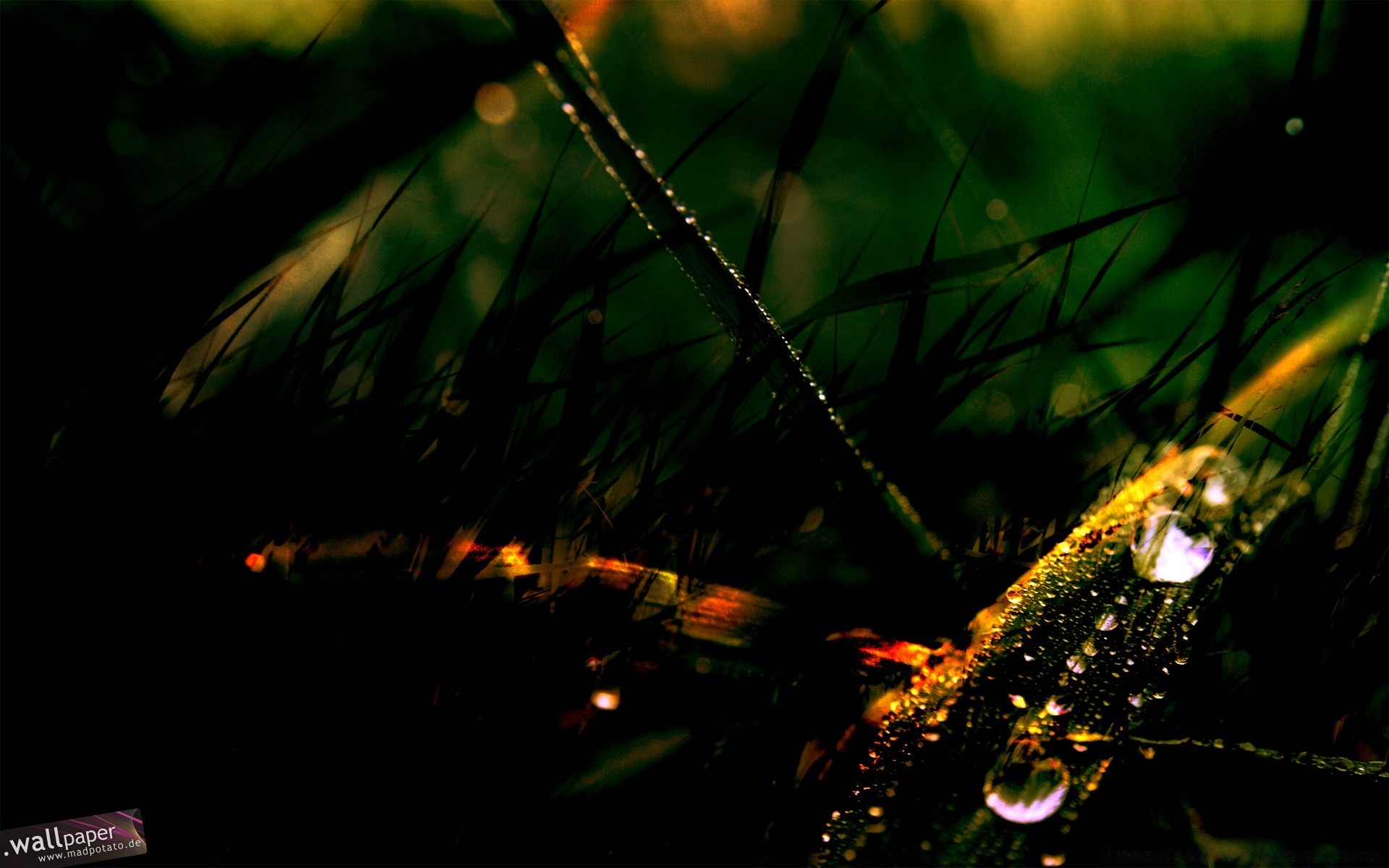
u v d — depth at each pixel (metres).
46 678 0.16
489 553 0.16
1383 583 0.16
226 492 0.16
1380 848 0.16
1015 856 0.16
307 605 0.16
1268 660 0.16
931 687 0.16
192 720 0.16
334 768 0.16
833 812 0.16
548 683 0.16
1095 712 0.16
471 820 0.16
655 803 0.16
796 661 0.16
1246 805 0.16
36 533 0.16
